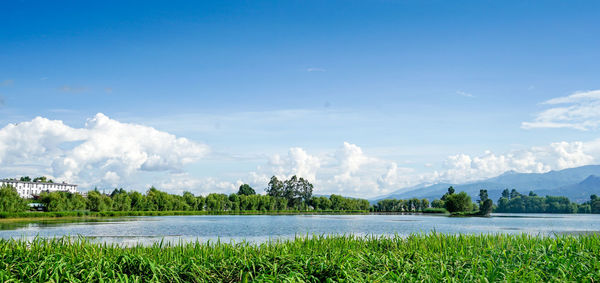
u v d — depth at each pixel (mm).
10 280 10641
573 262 12391
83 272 11703
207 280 12039
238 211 163375
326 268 12203
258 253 15117
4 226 61281
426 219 106438
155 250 15664
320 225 70438
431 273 11016
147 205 138000
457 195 157625
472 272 10930
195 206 158375
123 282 10625
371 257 13383
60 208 101125
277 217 119500
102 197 117812
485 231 54438
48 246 15227
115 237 42781
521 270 10883
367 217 123688
